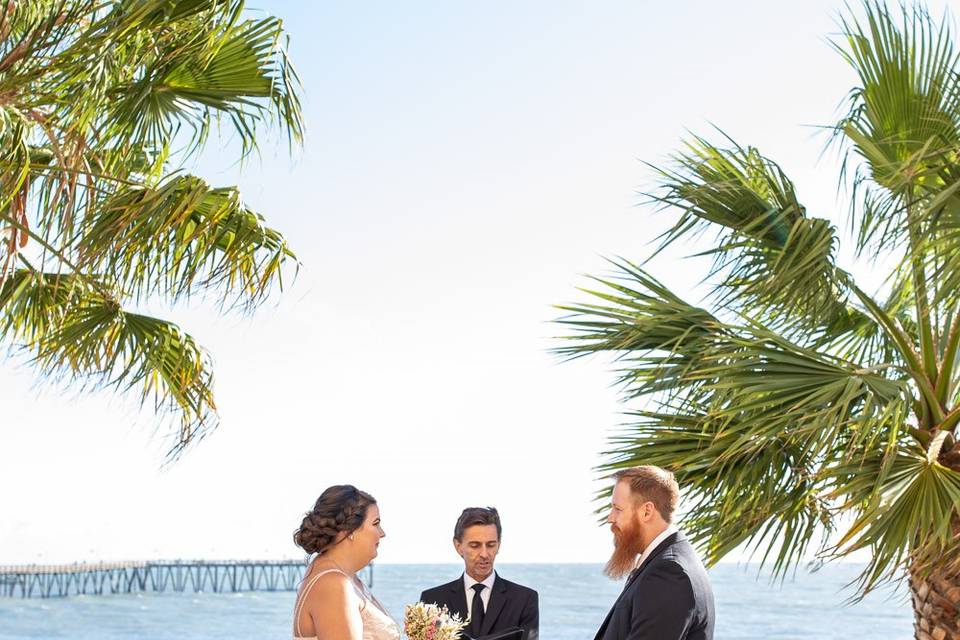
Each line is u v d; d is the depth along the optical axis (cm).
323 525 322
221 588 8019
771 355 466
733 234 521
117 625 4600
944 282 462
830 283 523
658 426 501
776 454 476
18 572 7025
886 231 501
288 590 8156
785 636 3769
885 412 426
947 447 489
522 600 460
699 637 308
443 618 350
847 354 607
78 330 596
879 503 421
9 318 598
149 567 7900
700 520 481
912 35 521
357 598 319
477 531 461
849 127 538
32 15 488
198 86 562
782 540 477
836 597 6000
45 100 505
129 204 519
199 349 629
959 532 455
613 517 333
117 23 486
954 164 473
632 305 511
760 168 525
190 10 518
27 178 511
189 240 544
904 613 4838
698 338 490
